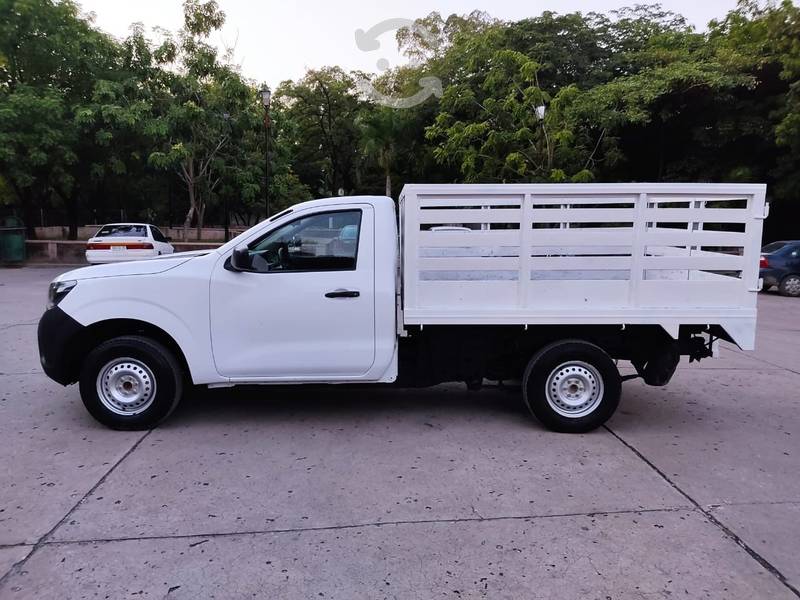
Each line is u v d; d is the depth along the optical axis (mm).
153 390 5113
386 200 5191
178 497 3945
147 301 5004
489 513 3766
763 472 4430
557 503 3904
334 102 36812
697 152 21297
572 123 19359
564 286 5078
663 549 3361
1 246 21109
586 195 4988
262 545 3379
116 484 4125
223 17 24750
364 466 4480
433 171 29016
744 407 6047
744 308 5125
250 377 5129
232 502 3885
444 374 5516
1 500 3883
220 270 5051
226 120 24969
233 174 25844
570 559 3258
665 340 5406
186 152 22703
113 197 31609
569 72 25281
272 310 5031
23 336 9031
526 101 18422
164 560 3223
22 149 20750
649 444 4984
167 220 37719
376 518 3695
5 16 20953
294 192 35688
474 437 5117
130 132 22750
